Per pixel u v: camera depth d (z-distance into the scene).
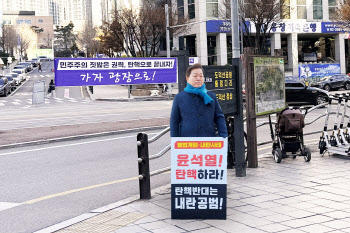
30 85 60.78
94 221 5.49
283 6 50.12
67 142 13.72
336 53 61.09
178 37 56.34
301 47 63.53
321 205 5.77
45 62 128.00
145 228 5.05
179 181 5.29
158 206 6.01
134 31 47.97
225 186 5.23
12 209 6.49
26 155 11.48
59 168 9.62
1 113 26.17
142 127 16.22
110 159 10.60
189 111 5.21
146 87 44.31
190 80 5.23
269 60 8.91
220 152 5.22
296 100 23.56
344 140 9.72
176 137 5.25
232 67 7.44
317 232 4.73
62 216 6.09
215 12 52.97
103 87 57.72
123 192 7.40
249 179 7.50
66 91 52.81
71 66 20.62
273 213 5.47
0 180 8.52
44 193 7.43
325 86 38.75
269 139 13.05
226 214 5.41
